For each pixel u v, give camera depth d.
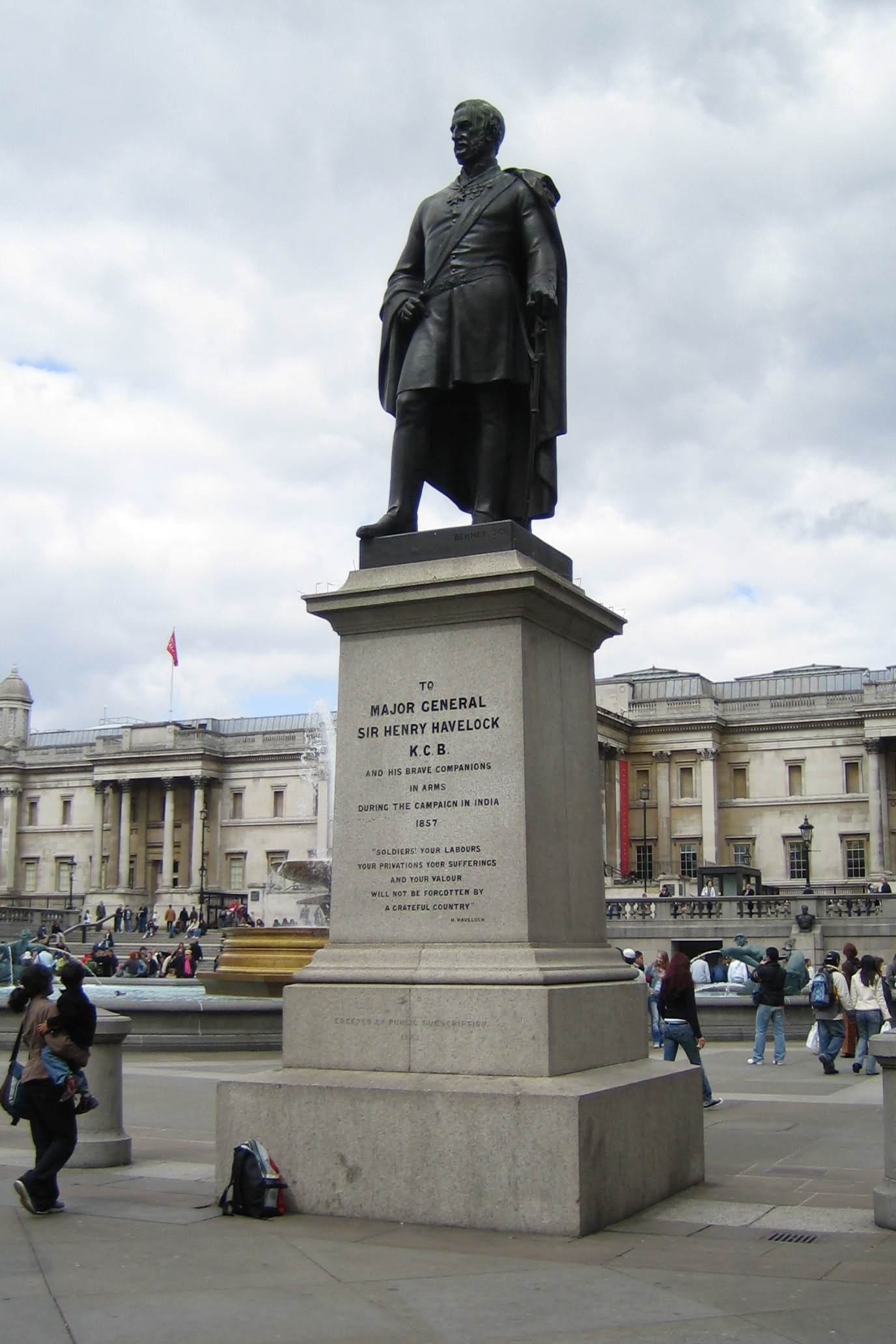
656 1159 9.16
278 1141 8.69
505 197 10.24
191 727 124.44
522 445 10.35
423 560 9.65
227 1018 23.19
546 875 9.05
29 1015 9.14
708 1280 6.99
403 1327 6.11
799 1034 28.62
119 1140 11.19
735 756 110.12
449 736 9.13
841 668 122.38
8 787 131.12
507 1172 8.05
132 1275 7.04
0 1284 6.87
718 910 61.84
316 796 116.75
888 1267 7.34
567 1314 6.33
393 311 10.47
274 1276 7.01
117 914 94.31
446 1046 8.58
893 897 59.16
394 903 9.08
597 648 10.33
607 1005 9.27
